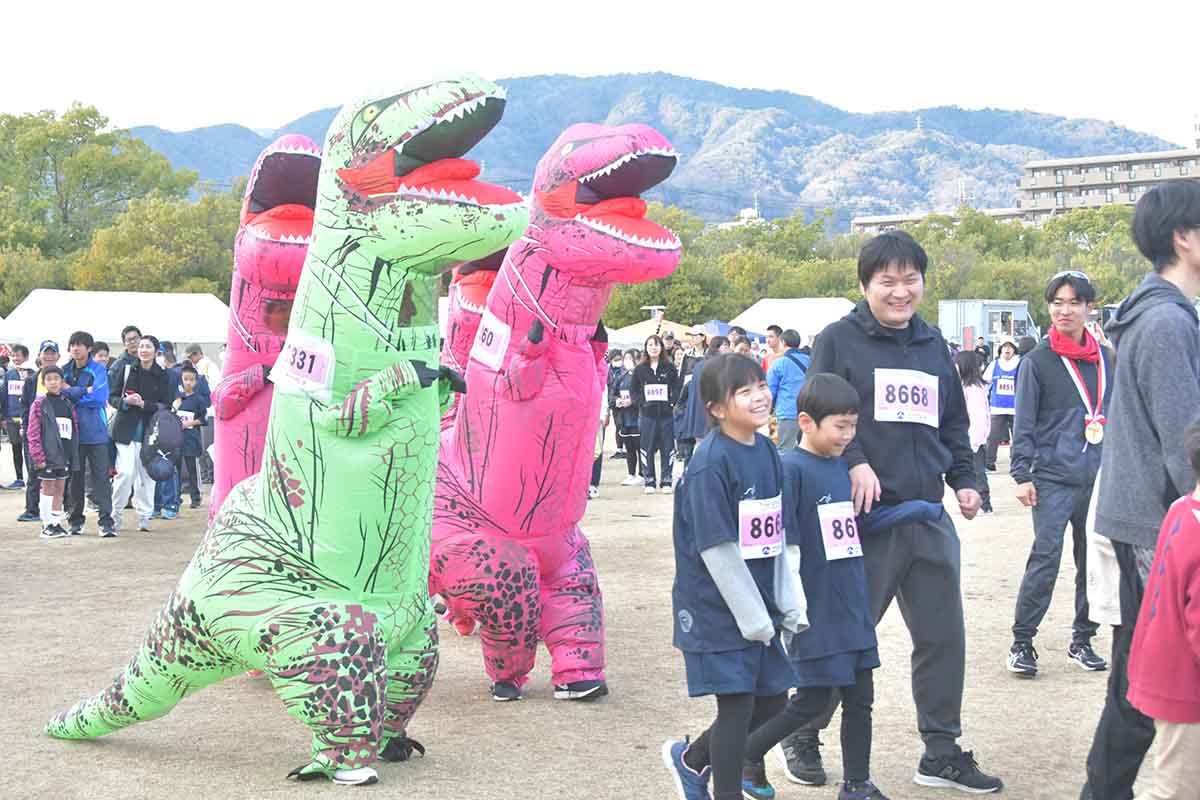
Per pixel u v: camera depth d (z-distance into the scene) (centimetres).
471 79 464
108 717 530
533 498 603
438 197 465
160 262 4475
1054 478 654
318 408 478
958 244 6750
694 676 426
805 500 457
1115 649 411
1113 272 6419
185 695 523
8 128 5747
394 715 514
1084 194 12444
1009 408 1778
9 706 607
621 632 772
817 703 452
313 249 488
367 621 484
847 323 497
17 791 477
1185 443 359
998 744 537
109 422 1302
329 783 483
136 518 1401
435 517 611
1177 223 400
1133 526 399
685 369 1792
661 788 479
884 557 482
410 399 485
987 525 1248
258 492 500
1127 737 404
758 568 435
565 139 597
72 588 948
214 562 495
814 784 490
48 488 1237
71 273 4594
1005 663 684
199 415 1451
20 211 5375
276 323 638
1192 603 351
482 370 610
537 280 595
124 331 1291
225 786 482
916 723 574
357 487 478
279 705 614
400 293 482
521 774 497
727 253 6569
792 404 1270
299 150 607
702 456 429
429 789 478
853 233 8100
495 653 616
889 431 486
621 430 1769
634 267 582
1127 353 403
